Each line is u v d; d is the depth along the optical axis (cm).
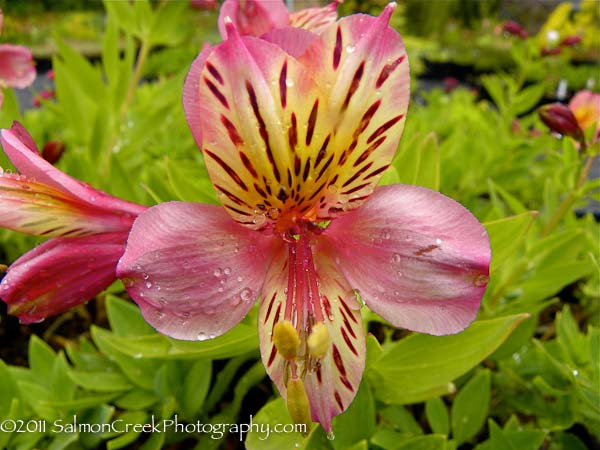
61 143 13
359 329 7
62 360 11
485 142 22
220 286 7
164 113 17
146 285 7
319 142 7
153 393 11
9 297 7
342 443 10
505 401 13
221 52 6
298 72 7
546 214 15
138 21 17
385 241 7
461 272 7
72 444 11
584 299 17
